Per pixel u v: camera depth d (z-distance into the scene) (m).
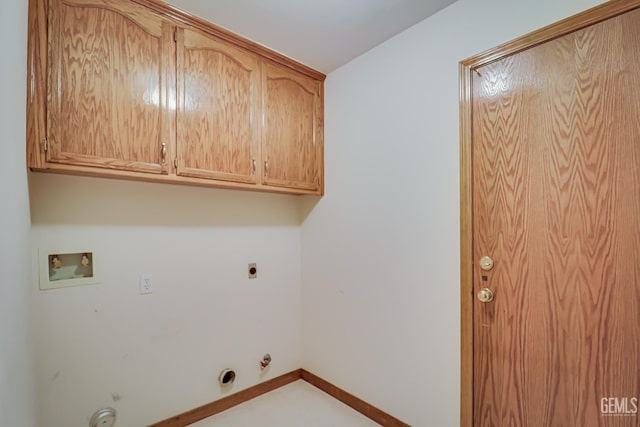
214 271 2.05
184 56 1.63
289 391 2.30
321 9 1.59
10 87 0.88
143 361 1.75
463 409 1.50
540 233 1.30
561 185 1.24
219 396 2.04
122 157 1.44
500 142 1.41
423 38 1.69
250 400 2.17
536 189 1.31
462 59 1.53
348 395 2.10
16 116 0.97
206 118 1.71
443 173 1.60
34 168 1.24
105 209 1.64
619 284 1.11
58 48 1.28
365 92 2.01
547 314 1.28
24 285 1.09
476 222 1.48
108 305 1.64
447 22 1.58
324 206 2.32
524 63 1.34
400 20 1.68
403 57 1.78
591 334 1.17
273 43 1.90
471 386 1.47
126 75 1.45
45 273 1.46
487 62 1.44
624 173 1.11
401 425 1.77
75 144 1.31
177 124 1.61
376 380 1.92
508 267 1.38
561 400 1.24
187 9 1.58
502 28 1.40
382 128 1.90
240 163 1.86
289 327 2.45
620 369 1.11
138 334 1.74
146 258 1.77
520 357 1.34
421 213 1.69
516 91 1.36
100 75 1.38
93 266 1.60
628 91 1.10
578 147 1.20
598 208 1.16
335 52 2.01
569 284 1.22
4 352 0.74
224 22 1.70
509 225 1.38
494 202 1.42
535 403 1.30
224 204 2.11
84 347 1.57
